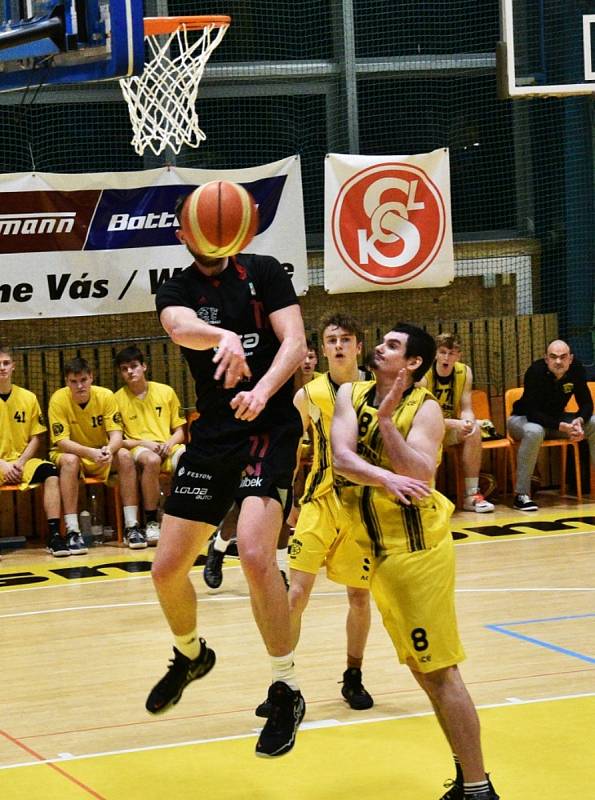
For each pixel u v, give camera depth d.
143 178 12.02
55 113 12.78
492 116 13.91
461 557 10.15
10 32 6.67
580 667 6.74
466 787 4.36
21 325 12.18
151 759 5.38
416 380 4.74
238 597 9.03
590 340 13.97
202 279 4.52
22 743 5.70
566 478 13.32
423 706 6.10
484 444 12.32
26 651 7.61
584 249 13.94
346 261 12.59
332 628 7.93
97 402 11.22
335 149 13.70
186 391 12.43
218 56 13.25
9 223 11.62
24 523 11.84
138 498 11.52
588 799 4.67
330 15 13.58
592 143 13.83
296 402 5.90
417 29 13.79
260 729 5.82
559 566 9.68
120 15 6.74
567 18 12.62
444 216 12.81
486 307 13.58
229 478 4.55
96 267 11.92
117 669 7.11
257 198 12.34
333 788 4.93
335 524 5.68
